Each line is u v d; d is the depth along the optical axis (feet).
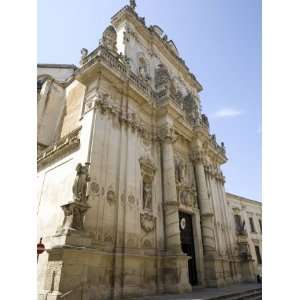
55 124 62.54
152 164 53.62
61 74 81.20
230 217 84.48
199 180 68.90
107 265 36.65
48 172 48.96
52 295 27.86
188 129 70.49
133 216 43.75
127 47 64.28
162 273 45.57
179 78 89.15
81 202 34.04
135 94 54.34
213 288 54.19
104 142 43.80
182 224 59.21
